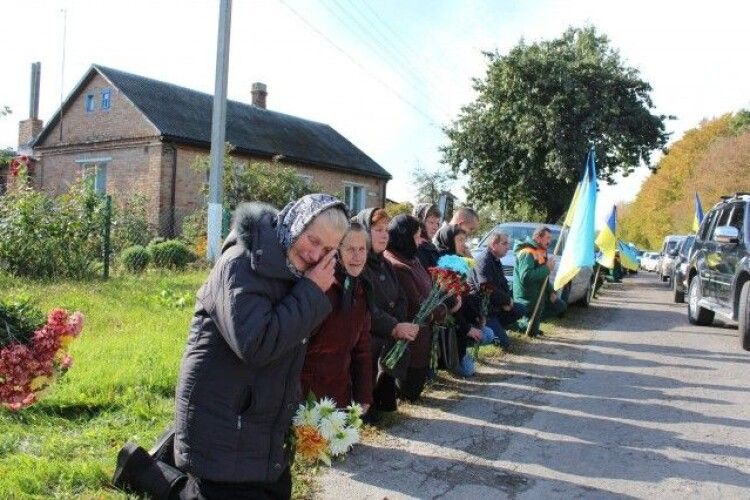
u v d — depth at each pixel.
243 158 23.62
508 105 28.91
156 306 8.84
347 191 29.72
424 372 5.61
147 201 19.72
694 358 8.21
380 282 4.83
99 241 11.91
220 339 2.41
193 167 18.88
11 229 10.70
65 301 8.55
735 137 45.31
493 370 7.08
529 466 4.30
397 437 4.75
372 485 3.88
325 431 2.85
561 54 28.62
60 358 3.12
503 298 7.68
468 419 5.25
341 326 3.82
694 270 11.83
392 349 4.88
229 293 2.32
